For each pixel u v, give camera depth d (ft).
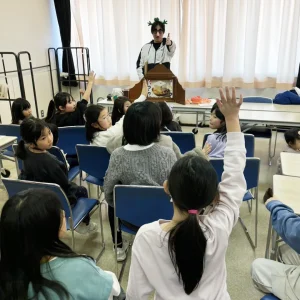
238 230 8.35
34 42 17.31
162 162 5.33
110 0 17.12
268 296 4.63
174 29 16.52
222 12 15.79
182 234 2.82
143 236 3.11
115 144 7.08
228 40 15.83
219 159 6.52
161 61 13.88
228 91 3.52
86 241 7.98
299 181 6.07
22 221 2.73
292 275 4.64
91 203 7.00
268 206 4.82
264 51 15.85
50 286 2.74
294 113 11.49
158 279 3.08
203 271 2.98
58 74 19.04
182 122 18.25
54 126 8.31
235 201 3.34
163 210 5.45
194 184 2.87
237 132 3.64
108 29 17.51
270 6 15.17
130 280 3.30
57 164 6.52
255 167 6.82
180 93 12.26
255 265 5.13
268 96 16.80
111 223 7.09
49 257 2.89
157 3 16.49
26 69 16.75
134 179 5.41
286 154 7.71
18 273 2.76
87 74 18.79
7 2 15.20
